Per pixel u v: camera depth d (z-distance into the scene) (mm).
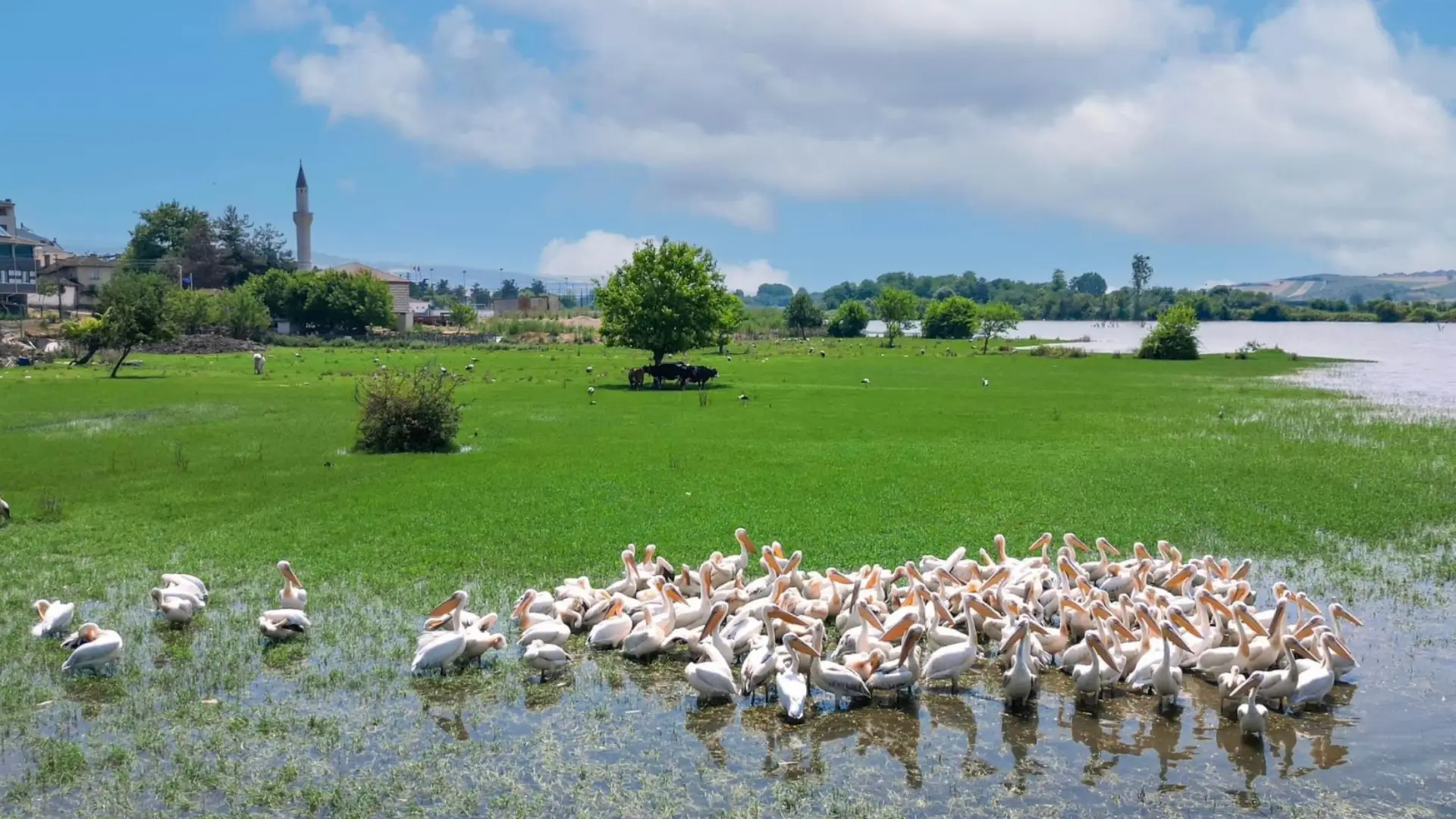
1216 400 46781
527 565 17109
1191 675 12906
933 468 26672
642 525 19906
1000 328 116375
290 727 11227
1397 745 10977
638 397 48406
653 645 13148
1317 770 10508
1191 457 28438
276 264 149750
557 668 12680
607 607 14070
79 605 15203
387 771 10367
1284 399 47375
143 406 42156
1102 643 12539
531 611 14242
